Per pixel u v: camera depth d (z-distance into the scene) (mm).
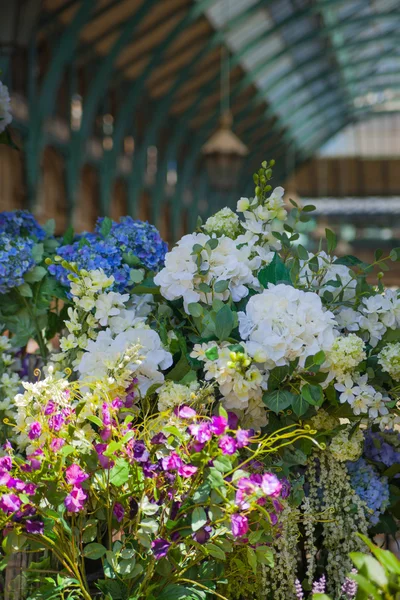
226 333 1854
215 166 10383
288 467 1956
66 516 1740
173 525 1634
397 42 22891
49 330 2492
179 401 1793
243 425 1949
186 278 1963
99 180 17922
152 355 1890
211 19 17297
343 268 2154
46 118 14211
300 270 2176
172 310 2123
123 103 18203
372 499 2012
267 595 1905
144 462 1679
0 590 1920
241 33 18703
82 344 2051
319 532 2084
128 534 1810
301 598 1759
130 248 2223
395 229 36031
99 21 15461
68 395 1720
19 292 2348
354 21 19578
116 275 2178
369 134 30641
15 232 2439
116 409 1715
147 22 16406
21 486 1602
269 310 1862
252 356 1811
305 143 30078
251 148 26125
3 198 13508
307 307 1853
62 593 1681
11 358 2418
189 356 1953
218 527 1663
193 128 23484
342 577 1927
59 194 15969
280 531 1835
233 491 1623
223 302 2012
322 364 1864
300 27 20031
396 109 28891
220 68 20031
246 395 1797
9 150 13758
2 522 1610
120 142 17797
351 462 2102
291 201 2176
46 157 15453
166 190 22281
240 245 2131
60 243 2523
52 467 1649
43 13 13844
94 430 1890
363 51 24062
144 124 20406
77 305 2076
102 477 1662
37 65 14656
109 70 15703
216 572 1783
